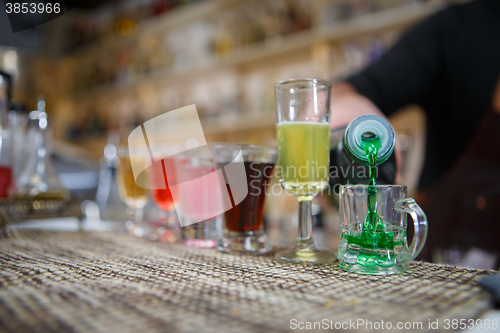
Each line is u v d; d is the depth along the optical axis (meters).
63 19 2.08
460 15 0.69
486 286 0.25
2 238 0.47
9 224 0.53
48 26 2.00
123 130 1.85
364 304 0.23
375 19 1.05
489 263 0.62
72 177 1.01
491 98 0.66
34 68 2.01
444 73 0.70
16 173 0.60
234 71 1.49
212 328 0.20
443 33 0.69
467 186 0.66
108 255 0.37
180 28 1.66
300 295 0.25
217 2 1.44
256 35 1.34
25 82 1.96
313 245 0.38
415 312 0.22
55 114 2.12
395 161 0.37
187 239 0.45
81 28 2.12
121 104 1.96
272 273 0.30
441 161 0.72
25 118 0.61
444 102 0.71
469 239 0.65
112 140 1.15
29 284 0.27
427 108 0.75
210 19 1.55
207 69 1.49
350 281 0.28
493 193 0.63
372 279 0.29
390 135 0.31
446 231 0.68
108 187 0.89
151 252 0.39
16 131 0.60
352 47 1.11
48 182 0.57
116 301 0.24
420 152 1.04
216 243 0.44
